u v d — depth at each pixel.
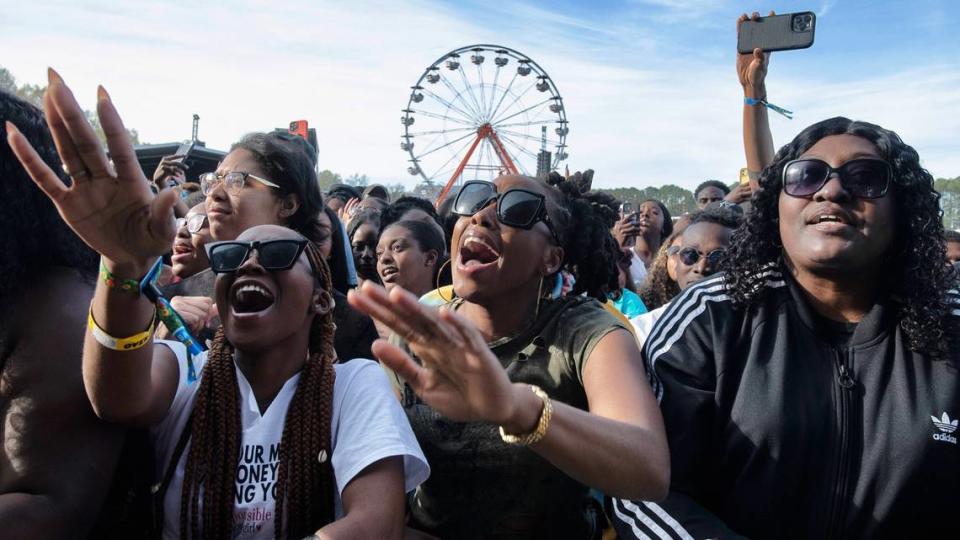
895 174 1.84
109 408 1.52
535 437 1.40
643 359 2.07
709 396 1.94
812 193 1.84
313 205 2.98
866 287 1.90
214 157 7.64
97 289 1.44
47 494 1.49
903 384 1.77
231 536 1.66
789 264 1.98
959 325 1.80
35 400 1.50
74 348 1.55
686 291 2.14
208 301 2.33
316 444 1.72
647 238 6.82
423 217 3.90
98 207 1.31
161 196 1.32
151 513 1.75
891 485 1.73
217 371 1.76
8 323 1.54
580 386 1.88
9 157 1.54
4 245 1.52
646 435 1.59
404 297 1.21
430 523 1.98
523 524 1.92
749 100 3.87
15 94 1.63
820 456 1.80
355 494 1.62
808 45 3.72
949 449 1.71
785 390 1.85
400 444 1.68
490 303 1.99
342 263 3.36
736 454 1.89
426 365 1.30
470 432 1.89
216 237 2.81
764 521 1.83
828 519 1.78
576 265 2.16
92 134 1.26
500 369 1.29
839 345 1.90
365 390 1.79
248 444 1.72
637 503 1.96
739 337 1.98
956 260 6.01
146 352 1.51
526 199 1.91
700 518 1.84
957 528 1.74
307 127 6.29
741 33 3.91
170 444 1.77
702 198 7.14
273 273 1.74
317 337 1.88
